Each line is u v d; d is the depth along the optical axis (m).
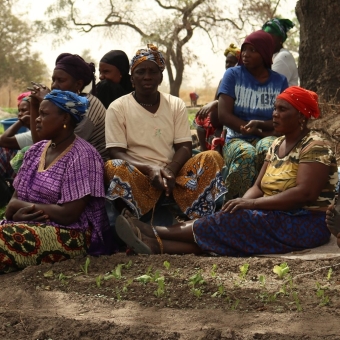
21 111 6.14
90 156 4.65
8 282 4.22
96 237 4.71
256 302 3.70
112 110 5.15
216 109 6.52
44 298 3.88
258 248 4.73
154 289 3.95
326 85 8.34
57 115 4.58
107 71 6.16
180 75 33.50
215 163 5.04
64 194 4.55
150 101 5.17
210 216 4.74
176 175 5.11
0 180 6.46
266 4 24.50
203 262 4.42
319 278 4.12
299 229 4.77
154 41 31.84
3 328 3.44
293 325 3.36
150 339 3.25
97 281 4.05
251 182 5.45
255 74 5.74
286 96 4.75
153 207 5.00
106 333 3.33
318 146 4.69
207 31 32.44
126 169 4.84
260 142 5.40
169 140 5.21
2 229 4.44
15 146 6.13
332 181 4.78
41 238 4.48
